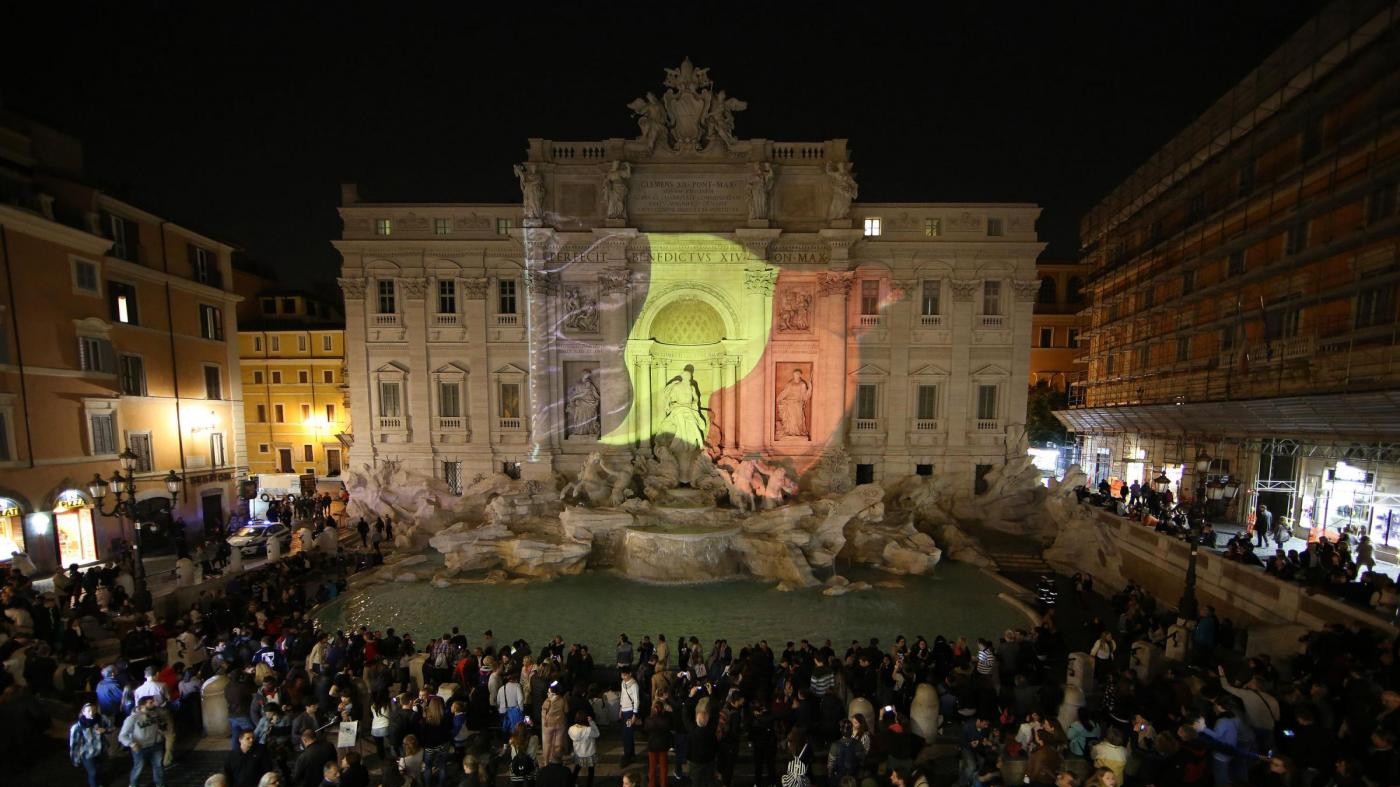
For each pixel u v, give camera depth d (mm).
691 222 37969
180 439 33625
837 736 13078
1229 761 11125
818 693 14156
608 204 37094
